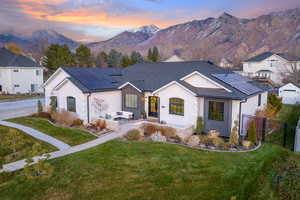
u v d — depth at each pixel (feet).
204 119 53.16
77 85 60.59
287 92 110.52
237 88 52.37
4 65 123.03
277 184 29.53
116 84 69.87
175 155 37.29
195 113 53.01
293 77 137.39
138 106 65.16
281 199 26.66
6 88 125.49
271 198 26.71
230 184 28.30
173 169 32.17
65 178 30.19
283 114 80.74
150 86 65.16
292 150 43.75
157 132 47.44
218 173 30.99
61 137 48.34
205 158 36.17
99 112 63.62
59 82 69.31
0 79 126.21
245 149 41.32
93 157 36.76
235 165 33.60
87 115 60.80
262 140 47.55
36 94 129.70
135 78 73.41
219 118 50.98
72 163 34.58
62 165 33.99
